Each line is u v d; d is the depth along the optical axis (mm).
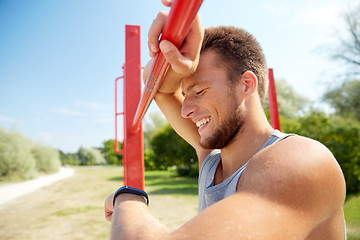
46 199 9242
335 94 14672
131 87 1290
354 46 14125
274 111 1737
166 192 8852
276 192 379
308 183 406
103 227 5133
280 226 350
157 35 508
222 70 691
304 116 9367
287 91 19406
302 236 386
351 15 14031
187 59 475
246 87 704
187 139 1144
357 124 10398
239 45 710
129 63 1302
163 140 16000
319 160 448
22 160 16766
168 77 863
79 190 11055
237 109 693
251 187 397
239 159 718
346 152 7504
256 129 720
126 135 1267
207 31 719
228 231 319
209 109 693
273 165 417
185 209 6113
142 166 1250
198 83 694
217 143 716
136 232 392
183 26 403
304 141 489
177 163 15891
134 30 1331
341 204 550
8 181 15531
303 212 388
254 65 729
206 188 800
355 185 7215
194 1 353
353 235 3582
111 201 762
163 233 403
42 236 4781
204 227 326
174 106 1105
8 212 7180
